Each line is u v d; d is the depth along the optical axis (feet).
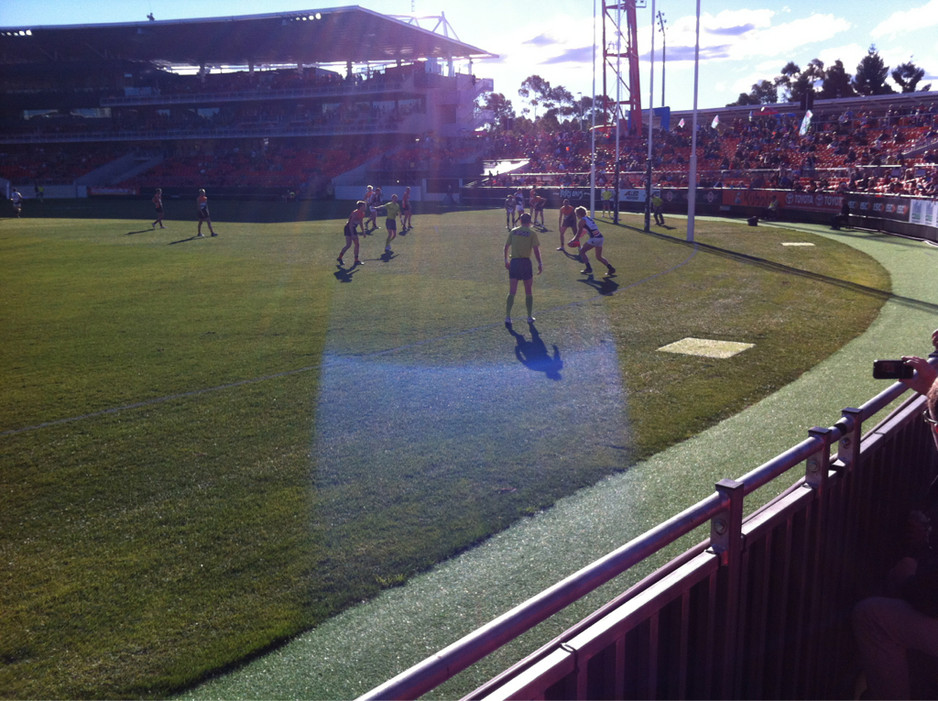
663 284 59.11
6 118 275.80
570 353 37.09
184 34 234.58
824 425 25.75
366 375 33.65
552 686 6.65
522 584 15.90
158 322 46.47
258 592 15.81
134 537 18.57
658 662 8.20
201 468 23.13
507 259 43.27
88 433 26.61
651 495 20.30
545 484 21.25
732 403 28.60
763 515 9.44
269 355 37.65
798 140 179.32
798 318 45.19
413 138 233.35
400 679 5.28
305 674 13.03
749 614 9.52
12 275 68.64
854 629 10.04
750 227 113.29
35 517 19.92
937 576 9.20
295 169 228.02
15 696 12.60
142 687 12.76
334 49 250.98
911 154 147.33
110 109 270.26
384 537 18.24
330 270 69.72
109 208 184.55
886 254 77.00
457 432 25.93
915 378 11.75
